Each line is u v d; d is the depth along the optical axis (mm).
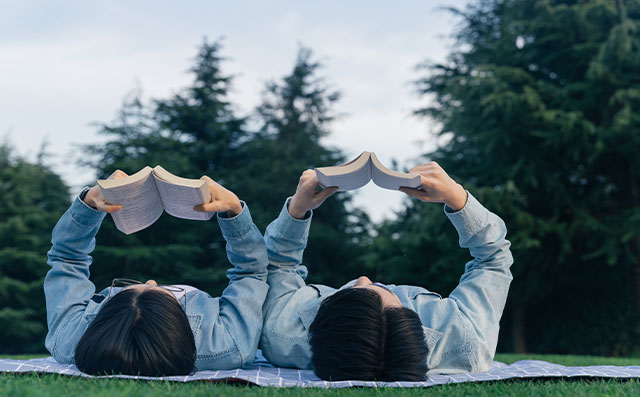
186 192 1873
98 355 1673
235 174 19281
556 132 11781
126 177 1844
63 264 2111
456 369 2020
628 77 12055
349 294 1758
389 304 1768
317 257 18172
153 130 19531
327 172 1953
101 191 1823
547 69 13867
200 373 1836
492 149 13258
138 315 1719
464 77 13336
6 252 17438
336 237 17906
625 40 11656
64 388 1429
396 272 13227
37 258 17672
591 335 13219
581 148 12281
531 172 12320
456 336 2016
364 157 1938
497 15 15273
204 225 18672
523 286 13180
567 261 13188
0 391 1306
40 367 1830
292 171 18734
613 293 13359
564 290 14086
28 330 17422
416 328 1758
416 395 1498
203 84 22047
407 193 2045
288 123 20969
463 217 2078
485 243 2133
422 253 13102
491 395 1565
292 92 21234
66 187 21062
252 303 2121
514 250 12148
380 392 1517
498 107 12820
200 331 2014
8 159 19891
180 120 21328
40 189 20438
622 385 1799
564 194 12375
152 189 1928
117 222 1964
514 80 12797
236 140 21641
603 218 12500
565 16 13047
